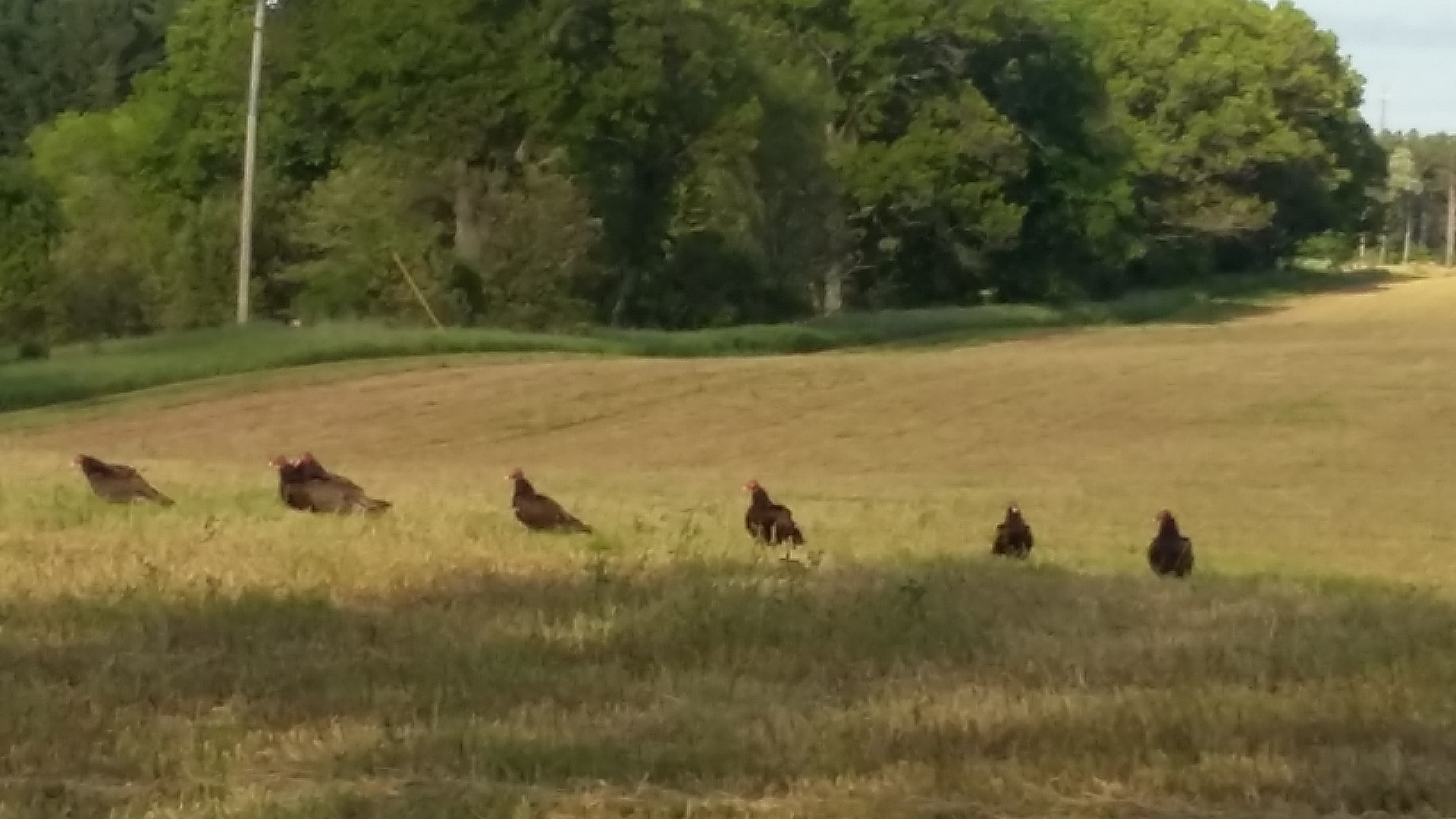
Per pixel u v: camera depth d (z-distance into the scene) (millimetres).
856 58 119500
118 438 53406
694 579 19812
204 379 65312
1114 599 19781
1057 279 131000
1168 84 154000
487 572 20172
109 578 18984
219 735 12734
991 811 11445
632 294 98000
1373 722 13477
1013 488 42219
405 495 30359
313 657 15320
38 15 149875
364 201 86062
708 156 95375
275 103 93375
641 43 90438
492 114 88812
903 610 18000
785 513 24625
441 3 89375
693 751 12453
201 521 24141
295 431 55188
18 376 63438
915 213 119375
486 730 12930
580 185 90625
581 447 53125
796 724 13258
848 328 100688
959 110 118562
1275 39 159625
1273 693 14602
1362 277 174750
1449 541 32281
